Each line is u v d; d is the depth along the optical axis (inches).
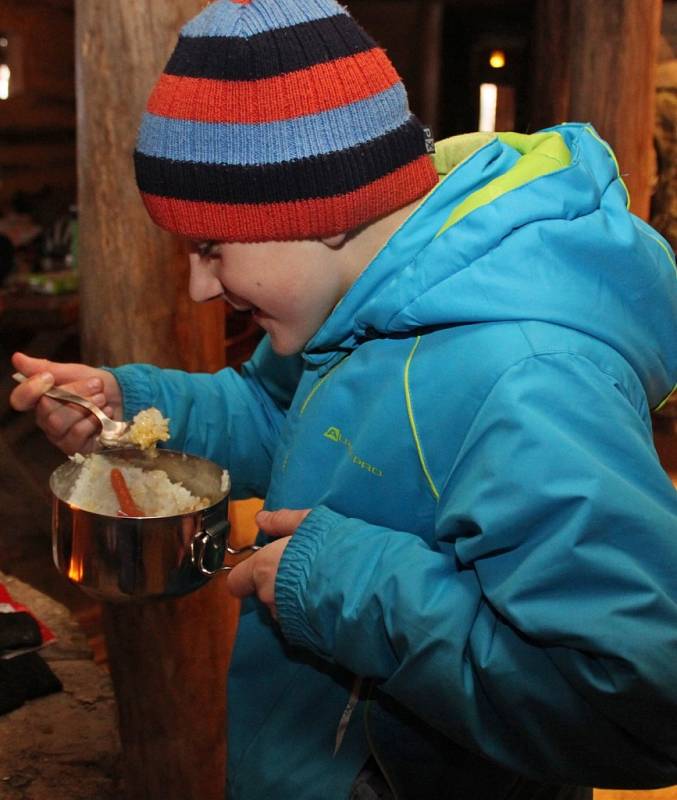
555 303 38.6
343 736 45.8
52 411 55.9
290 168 40.1
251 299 44.1
